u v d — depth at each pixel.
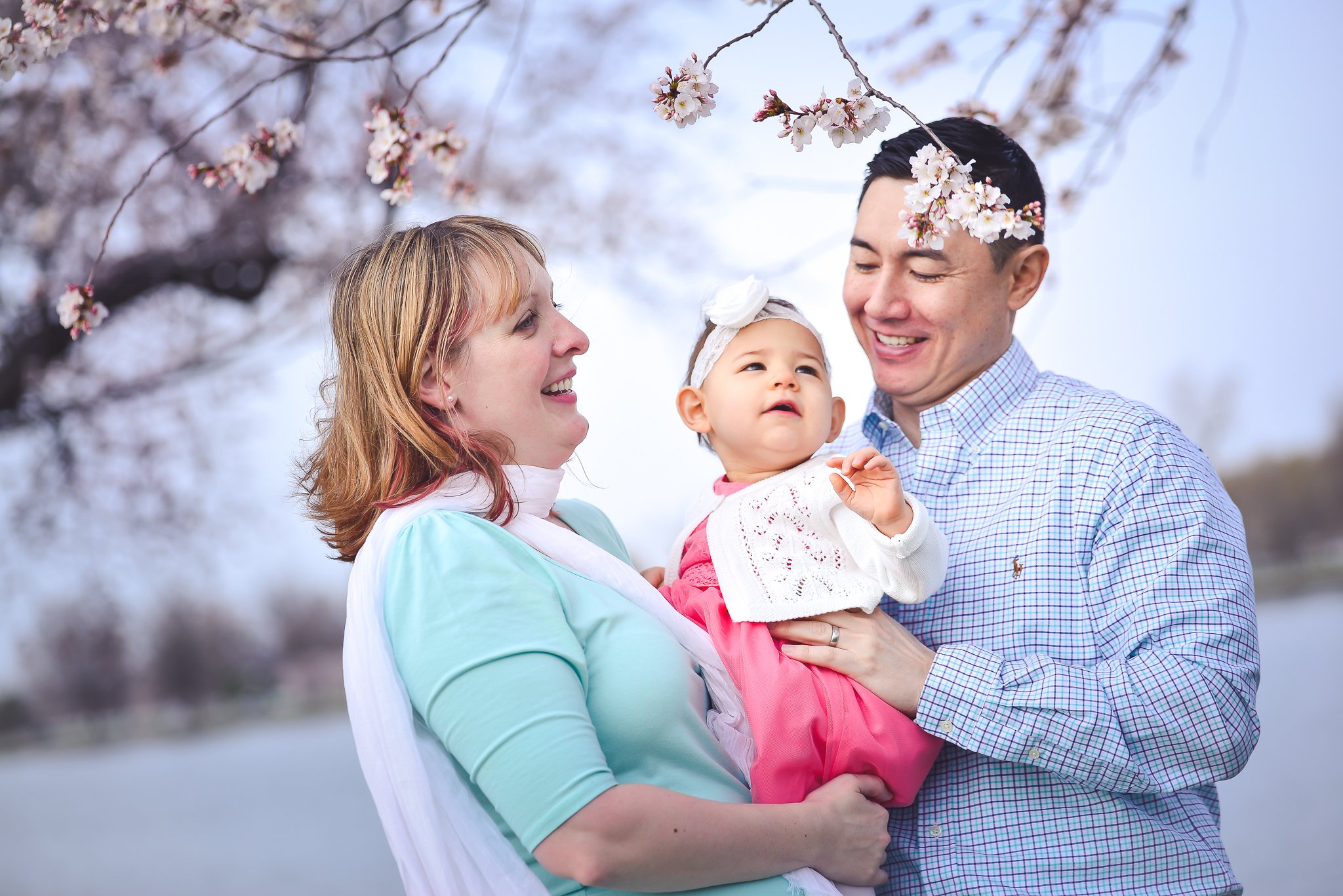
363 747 1.47
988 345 1.97
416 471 1.61
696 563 1.83
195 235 5.99
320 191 6.20
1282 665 11.15
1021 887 1.67
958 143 1.96
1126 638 1.69
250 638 12.26
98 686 11.71
